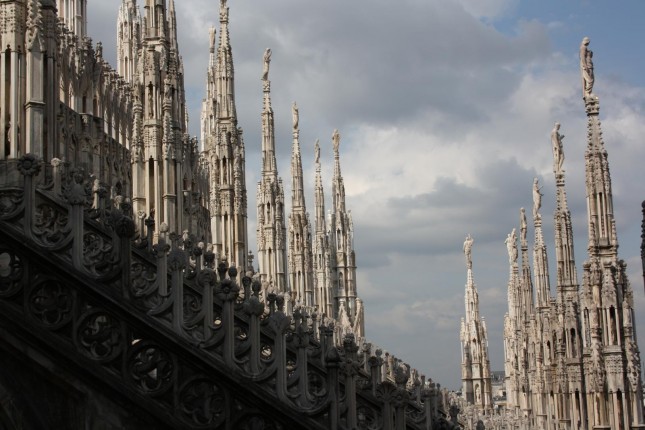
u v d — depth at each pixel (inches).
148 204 1425.9
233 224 2127.2
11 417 502.0
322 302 3865.7
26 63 865.5
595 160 1800.0
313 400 534.9
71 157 1907.0
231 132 2149.4
